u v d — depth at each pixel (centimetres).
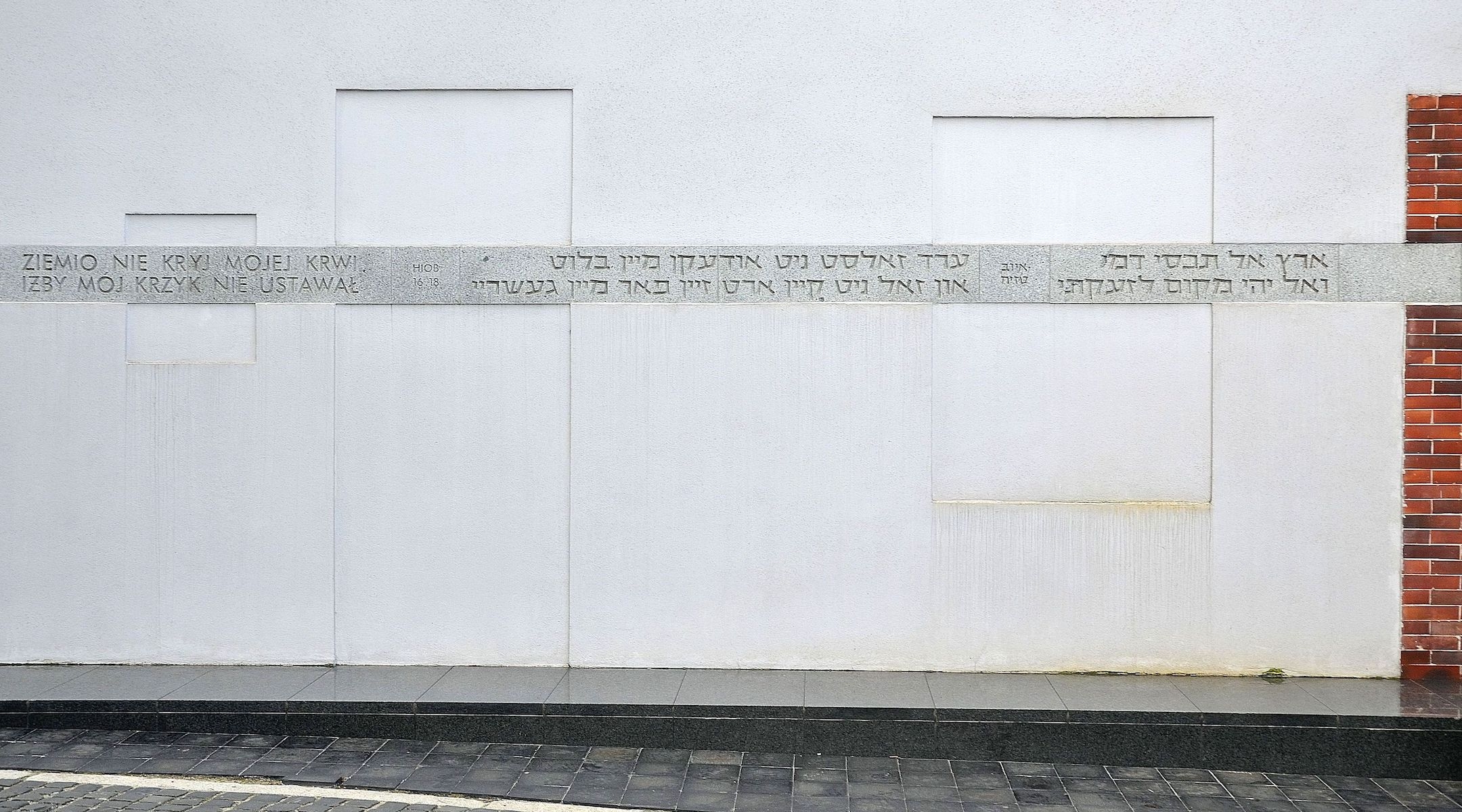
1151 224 723
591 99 736
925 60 725
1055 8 722
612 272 737
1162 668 723
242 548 746
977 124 729
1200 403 721
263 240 745
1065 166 727
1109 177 725
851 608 732
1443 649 711
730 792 586
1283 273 715
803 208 730
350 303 745
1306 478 716
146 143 745
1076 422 727
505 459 742
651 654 739
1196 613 721
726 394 734
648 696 670
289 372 746
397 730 661
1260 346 717
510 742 658
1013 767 631
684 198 734
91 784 585
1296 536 717
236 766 612
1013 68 723
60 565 749
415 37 741
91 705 668
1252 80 714
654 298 736
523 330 741
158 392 747
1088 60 721
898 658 731
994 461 729
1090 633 726
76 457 748
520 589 743
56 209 747
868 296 730
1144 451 724
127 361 748
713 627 737
